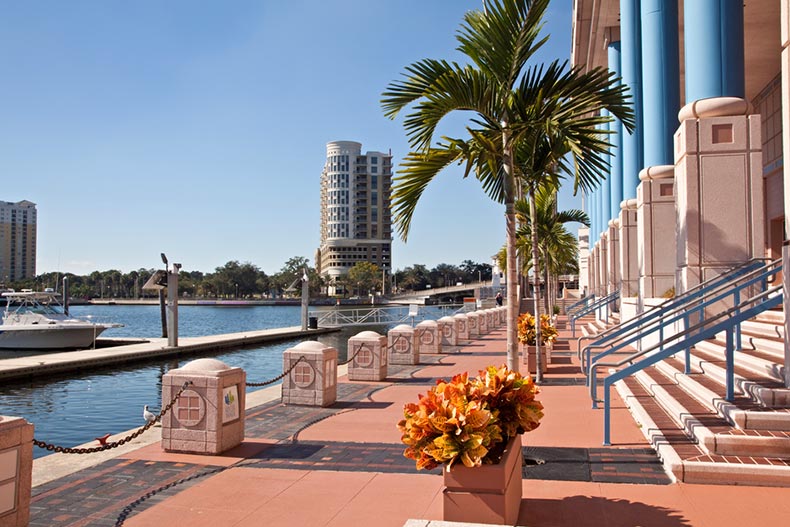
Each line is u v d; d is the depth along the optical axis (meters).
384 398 12.31
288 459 7.70
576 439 8.24
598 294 35.91
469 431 4.77
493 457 4.97
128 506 6.02
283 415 10.55
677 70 16.73
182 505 6.04
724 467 6.10
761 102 23.77
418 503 6.01
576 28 30.52
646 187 17.03
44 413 15.23
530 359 15.48
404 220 9.00
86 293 181.50
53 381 20.94
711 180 12.13
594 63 31.75
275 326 70.50
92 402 16.86
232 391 8.32
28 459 5.13
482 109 8.46
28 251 149.75
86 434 12.97
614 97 8.25
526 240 22.81
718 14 12.24
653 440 7.50
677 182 13.02
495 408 5.30
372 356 14.79
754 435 6.54
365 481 6.73
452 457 4.74
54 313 38.06
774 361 8.47
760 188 11.97
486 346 24.25
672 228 16.88
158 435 9.20
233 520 5.62
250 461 7.64
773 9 18.31
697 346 11.80
